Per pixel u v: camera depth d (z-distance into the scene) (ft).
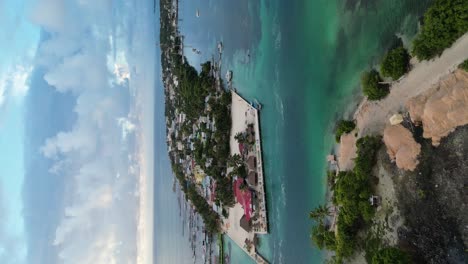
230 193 225.35
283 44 187.21
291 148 175.63
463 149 92.02
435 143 99.50
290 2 183.21
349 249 127.75
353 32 140.46
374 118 125.80
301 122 169.78
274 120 190.80
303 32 172.24
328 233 140.15
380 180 119.44
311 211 154.10
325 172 152.25
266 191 193.36
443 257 94.84
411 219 105.81
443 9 94.99
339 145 144.46
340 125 138.72
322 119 156.35
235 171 212.84
